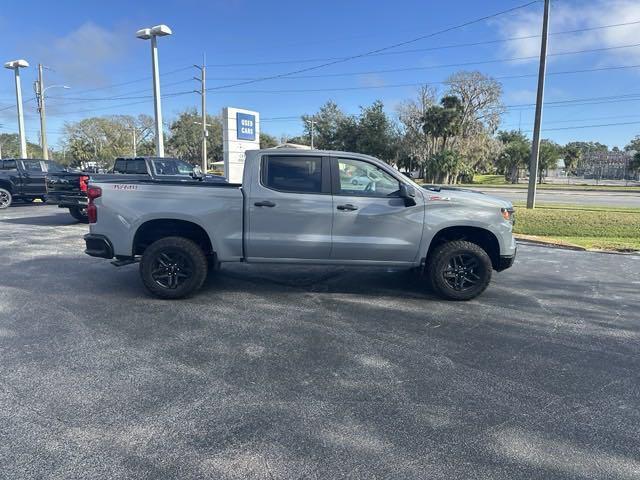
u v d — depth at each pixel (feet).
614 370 13.15
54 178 39.75
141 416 10.27
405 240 18.80
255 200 18.37
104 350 13.83
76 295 19.36
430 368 13.03
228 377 12.23
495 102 193.88
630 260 29.40
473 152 196.34
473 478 8.41
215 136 257.75
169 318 16.78
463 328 16.31
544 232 41.55
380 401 11.13
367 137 199.00
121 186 18.53
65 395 11.12
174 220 18.74
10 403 10.71
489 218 18.95
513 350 14.46
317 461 8.81
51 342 14.34
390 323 16.67
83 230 37.35
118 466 8.57
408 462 8.84
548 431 10.00
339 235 18.62
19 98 100.42
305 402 11.02
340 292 20.49
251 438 9.52
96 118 268.82
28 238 33.24
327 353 13.92
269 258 18.85
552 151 216.13
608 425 10.28
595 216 47.78
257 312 17.62
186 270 18.85
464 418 10.45
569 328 16.53
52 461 8.68
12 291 19.80
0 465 8.52
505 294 20.84
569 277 24.41
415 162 214.48
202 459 8.82
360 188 18.84
